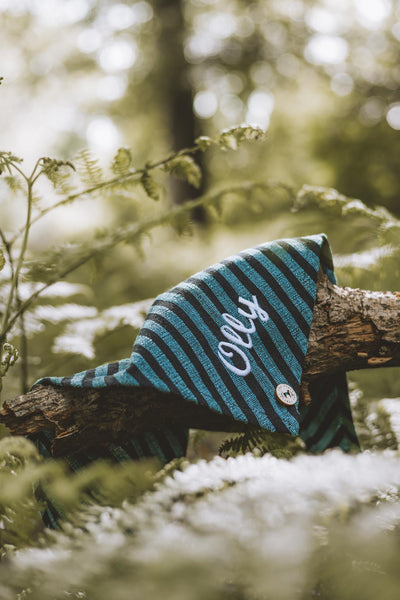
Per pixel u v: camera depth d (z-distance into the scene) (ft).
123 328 6.93
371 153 21.99
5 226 6.81
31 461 3.15
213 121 22.21
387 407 4.74
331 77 21.66
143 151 21.63
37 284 6.85
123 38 19.27
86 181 4.95
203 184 18.22
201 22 20.59
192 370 3.06
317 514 2.40
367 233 7.63
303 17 20.89
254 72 20.45
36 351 7.12
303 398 3.42
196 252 11.11
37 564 2.28
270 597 2.06
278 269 3.52
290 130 23.43
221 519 2.32
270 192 6.70
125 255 10.66
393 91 22.54
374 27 21.75
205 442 6.15
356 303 3.52
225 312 3.33
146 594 2.02
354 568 2.39
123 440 3.40
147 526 2.43
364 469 2.60
